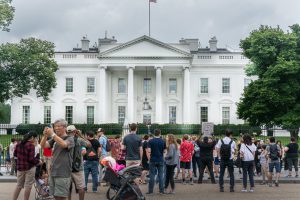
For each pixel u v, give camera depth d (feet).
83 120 259.80
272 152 71.00
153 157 60.18
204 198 56.90
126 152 59.47
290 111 153.28
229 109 259.39
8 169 95.91
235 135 190.70
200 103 260.21
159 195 59.72
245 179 63.93
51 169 37.60
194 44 285.84
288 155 85.10
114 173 47.70
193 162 82.94
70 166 37.76
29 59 197.67
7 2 187.62
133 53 249.75
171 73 261.03
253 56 164.86
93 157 61.93
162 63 249.14
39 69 202.69
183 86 254.47
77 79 260.62
